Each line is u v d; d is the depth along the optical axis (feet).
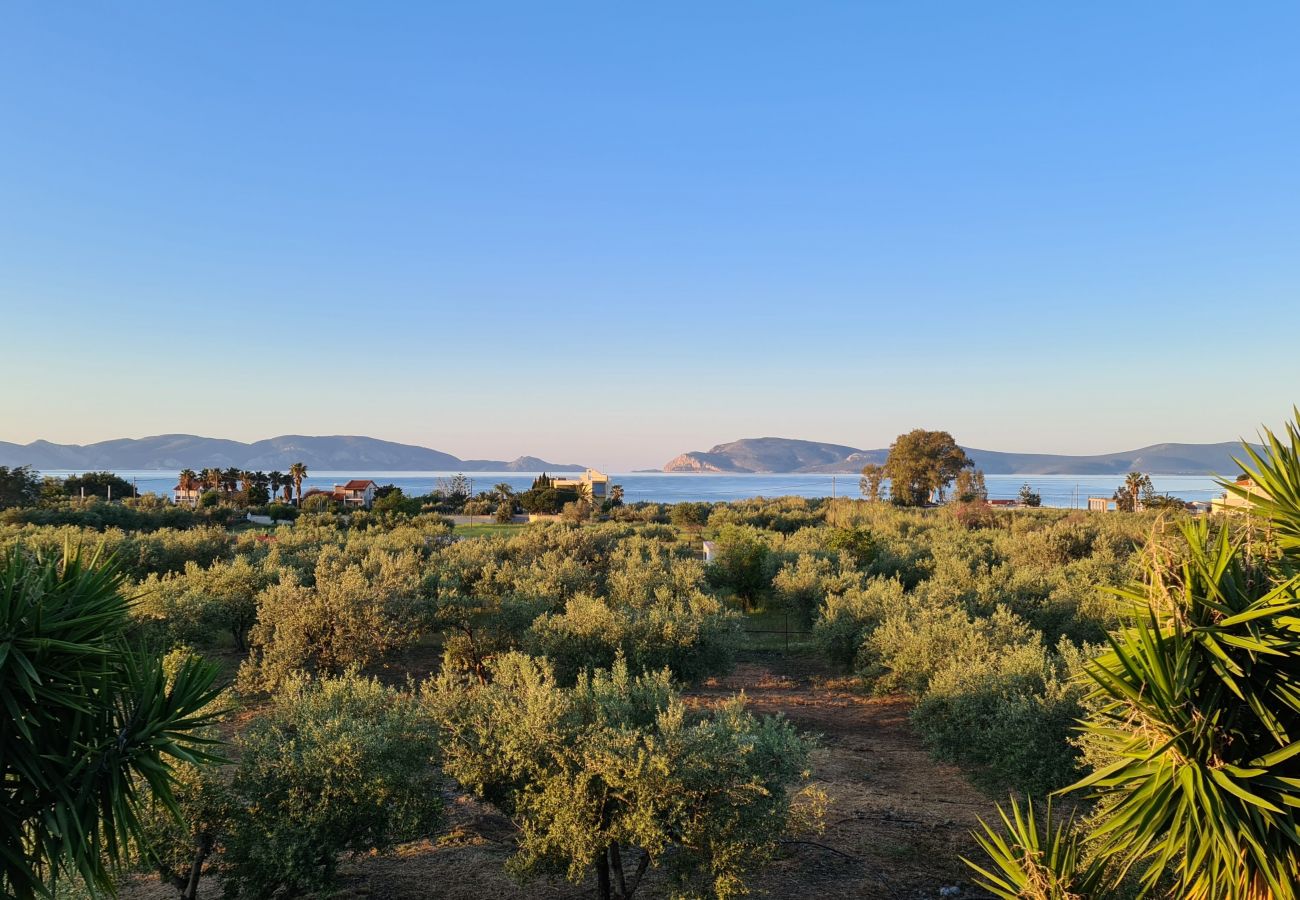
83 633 24.97
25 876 23.82
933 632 73.15
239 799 36.96
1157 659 21.22
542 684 43.50
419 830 38.70
